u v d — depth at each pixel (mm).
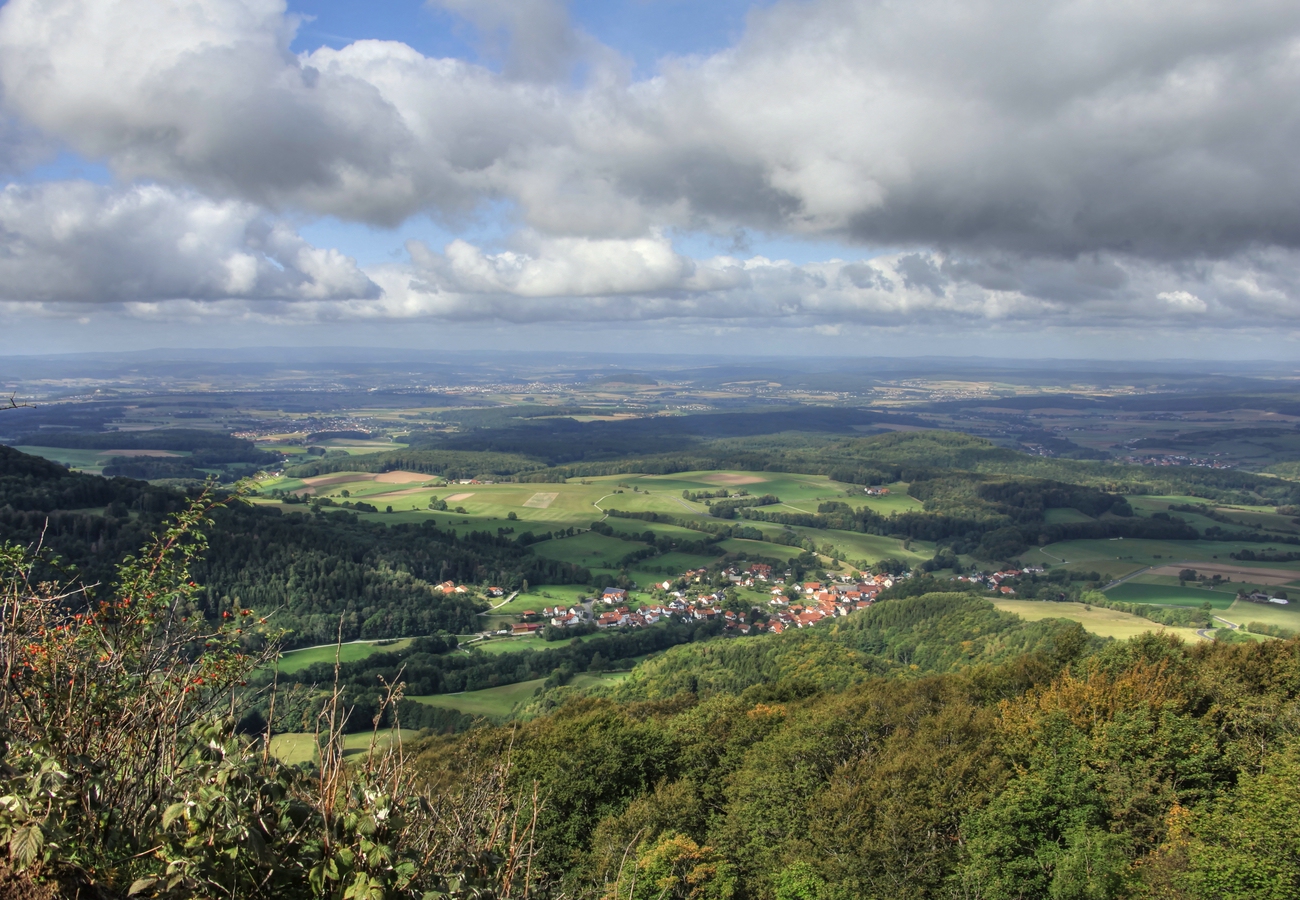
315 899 6277
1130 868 24250
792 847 28641
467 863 7594
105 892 6297
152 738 7258
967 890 24734
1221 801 25922
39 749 6566
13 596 7578
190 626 8562
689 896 26828
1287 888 20969
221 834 6180
